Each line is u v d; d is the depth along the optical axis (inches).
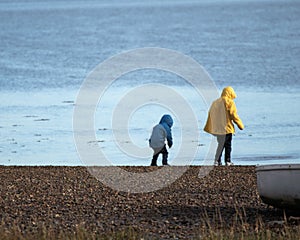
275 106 3420.3
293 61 5590.6
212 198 1465.3
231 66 5344.5
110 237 1154.7
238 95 3868.1
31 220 1288.1
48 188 1592.0
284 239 1134.4
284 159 2363.4
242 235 1143.0
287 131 2800.2
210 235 1150.3
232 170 1822.1
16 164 2269.9
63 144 2608.3
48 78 4987.7
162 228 1227.2
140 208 1380.4
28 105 3595.0
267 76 4731.8
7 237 1134.4
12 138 2731.3
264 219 1275.8
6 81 4837.6
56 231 1205.1
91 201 1448.1
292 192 1223.5
